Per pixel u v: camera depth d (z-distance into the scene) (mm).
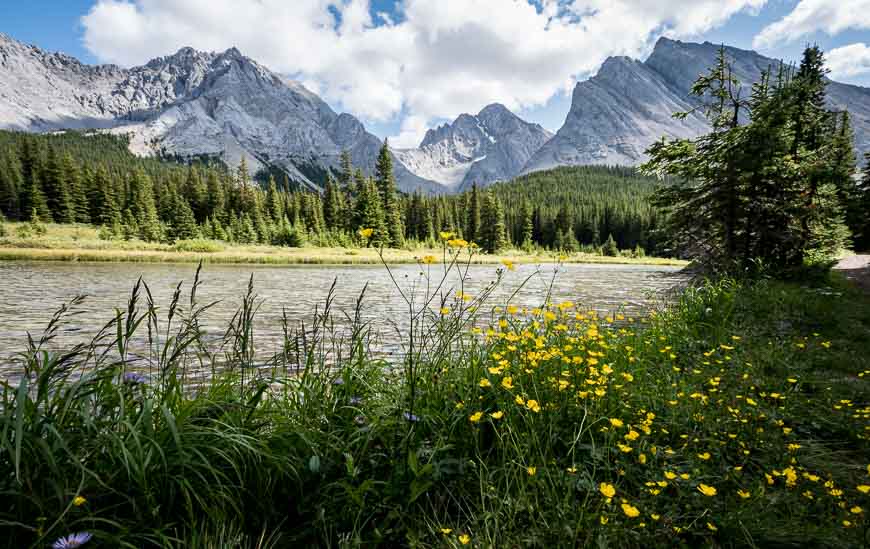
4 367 5820
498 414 2178
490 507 1832
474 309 3123
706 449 2469
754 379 3834
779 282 10102
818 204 12273
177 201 60094
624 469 2111
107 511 1575
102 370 1768
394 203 60500
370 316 10258
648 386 3279
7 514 1384
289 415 2260
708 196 12664
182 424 1813
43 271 21984
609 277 24906
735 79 12969
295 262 37750
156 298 12906
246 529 1739
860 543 1664
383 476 2051
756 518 1804
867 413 3025
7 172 64688
